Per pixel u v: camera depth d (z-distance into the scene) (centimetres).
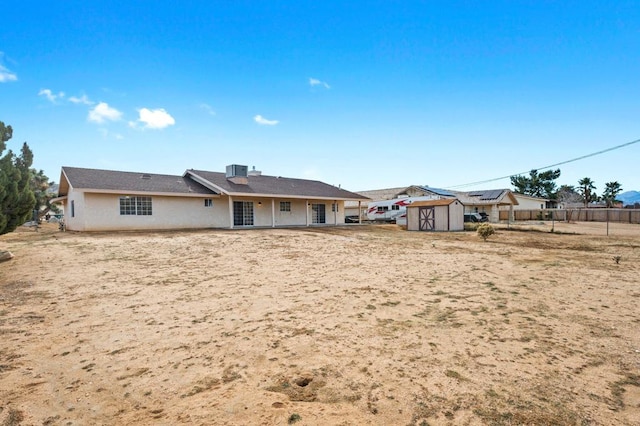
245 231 1852
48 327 493
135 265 929
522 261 1028
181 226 2022
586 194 5941
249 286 728
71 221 1983
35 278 784
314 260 1038
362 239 1612
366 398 310
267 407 294
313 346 426
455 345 427
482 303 605
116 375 357
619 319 520
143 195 1855
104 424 276
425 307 584
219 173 2450
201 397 313
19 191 1182
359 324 503
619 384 335
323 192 2675
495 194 3822
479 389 325
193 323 509
